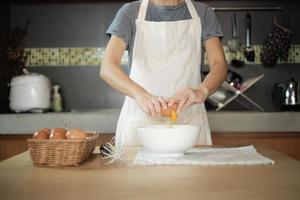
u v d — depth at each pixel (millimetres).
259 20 2465
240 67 2467
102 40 2490
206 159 981
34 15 2486
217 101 2279
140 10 1483
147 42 1497
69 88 2504
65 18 2488
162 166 917
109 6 2484
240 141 1985
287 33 2305
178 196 632
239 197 624
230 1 2451
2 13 2346
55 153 920
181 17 1509
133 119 1490
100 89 2506
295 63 2480
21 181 764
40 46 2492
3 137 2033
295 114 2014
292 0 2443
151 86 1508
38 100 2156
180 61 1511
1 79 2316
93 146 1079
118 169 883
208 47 1475
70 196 644
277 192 655
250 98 2471
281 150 1979
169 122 1371
